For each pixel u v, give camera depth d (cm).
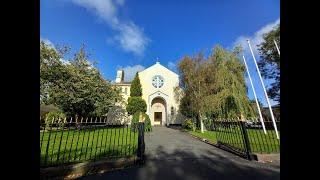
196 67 2942
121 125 1066
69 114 2575
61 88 2495
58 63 2466
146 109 4009
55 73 2475
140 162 792
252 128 1324
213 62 2848
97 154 881
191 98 2973
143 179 600
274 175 608
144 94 4456
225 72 2695
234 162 805
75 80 2572
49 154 877
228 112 2600
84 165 671
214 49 2812
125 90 4619
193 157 930
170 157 938
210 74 2827
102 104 2670
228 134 1127
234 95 2617
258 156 816
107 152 918
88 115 2641
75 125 834
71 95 2483
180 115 4400
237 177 600
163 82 4503
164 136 2177
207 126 2772
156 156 965
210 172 661
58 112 2073
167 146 1345
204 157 927
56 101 2469
